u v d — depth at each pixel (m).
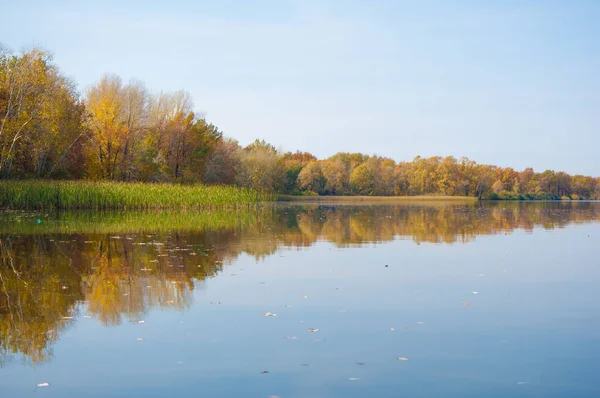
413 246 17.38
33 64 37.34
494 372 6.10
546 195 112.94
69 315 8.34
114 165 49.03
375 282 11.10
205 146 61.47
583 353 6.73
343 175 102.88
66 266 12.71
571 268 13.08
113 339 7.16
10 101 35.94
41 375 5.95
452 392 5.55
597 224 28.39
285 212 38.94
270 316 8.34
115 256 14.37
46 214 29.61
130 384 5.71
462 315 8.49
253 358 6.49
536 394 5.52
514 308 8.96
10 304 9.00
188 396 5.41
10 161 36.69
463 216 36.06
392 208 50.44
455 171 101.56
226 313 8.50
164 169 55.34
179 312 8.55
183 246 16.69
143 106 54.06
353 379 5.88
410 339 7.25
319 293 10.00
